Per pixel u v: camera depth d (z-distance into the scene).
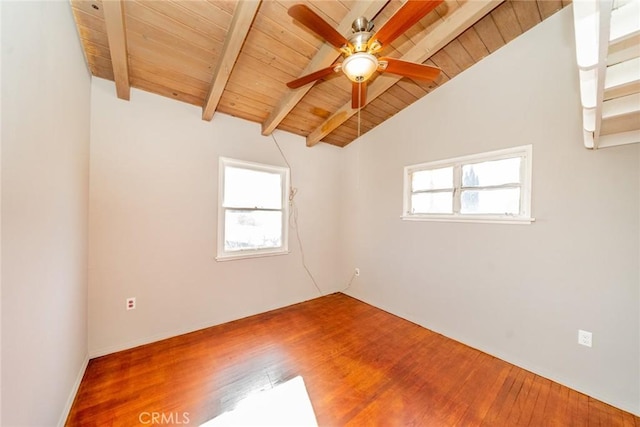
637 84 1.19
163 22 1.78
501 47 2.26
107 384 1.82
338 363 2.14
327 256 3.96
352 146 3.86
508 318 2.21
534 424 1.55
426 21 2.00
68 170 1.54
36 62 1.11
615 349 1.71
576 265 1.86
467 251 2.50
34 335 1.12
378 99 2.90
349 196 3.91
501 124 2.26
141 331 2.37
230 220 2.98
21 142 0.99
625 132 1.63
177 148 2.56
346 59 1.64
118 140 2.23
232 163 2.96
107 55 1.96
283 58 2.22
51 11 1.27
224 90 2.52
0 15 0.85
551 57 1.97
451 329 2.62
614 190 1.71
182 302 2.60
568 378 1.89
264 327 2.80
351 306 3.48
